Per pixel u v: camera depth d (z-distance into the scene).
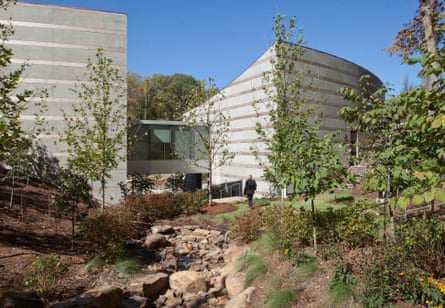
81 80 14.13
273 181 6.55
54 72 13.79
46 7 13.72
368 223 5.56
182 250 9.11
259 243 7.10
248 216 9.04
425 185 2.40
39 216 9.30
